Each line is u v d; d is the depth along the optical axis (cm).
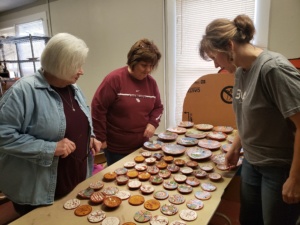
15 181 104
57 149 100
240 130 113
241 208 132
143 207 96
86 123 127
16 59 443
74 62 101
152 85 179
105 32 328
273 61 88
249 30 98
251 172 120
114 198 100
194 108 216
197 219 88
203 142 161
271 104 93
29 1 393
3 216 157
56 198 105
